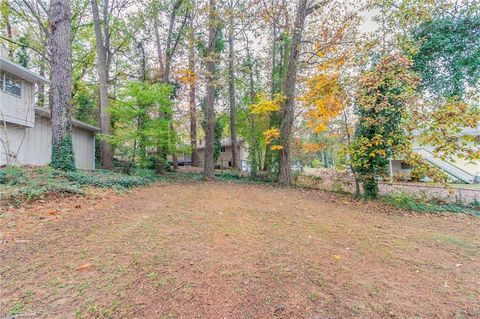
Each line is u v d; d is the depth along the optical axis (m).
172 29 12.98
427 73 8.16
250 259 2.71
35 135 9.09
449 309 1.91
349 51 7.33
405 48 6.59
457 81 7.77
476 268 2.69
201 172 14.48
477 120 5.19
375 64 6.71
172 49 12.88
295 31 9.59
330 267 2.59
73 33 13.48
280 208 5.64
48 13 10.39
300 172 11.51
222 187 9.17
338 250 3.11
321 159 26.12
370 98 6.24
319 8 9.12
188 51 12.26
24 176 5.49
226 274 2.33
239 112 14.91
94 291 1.97
